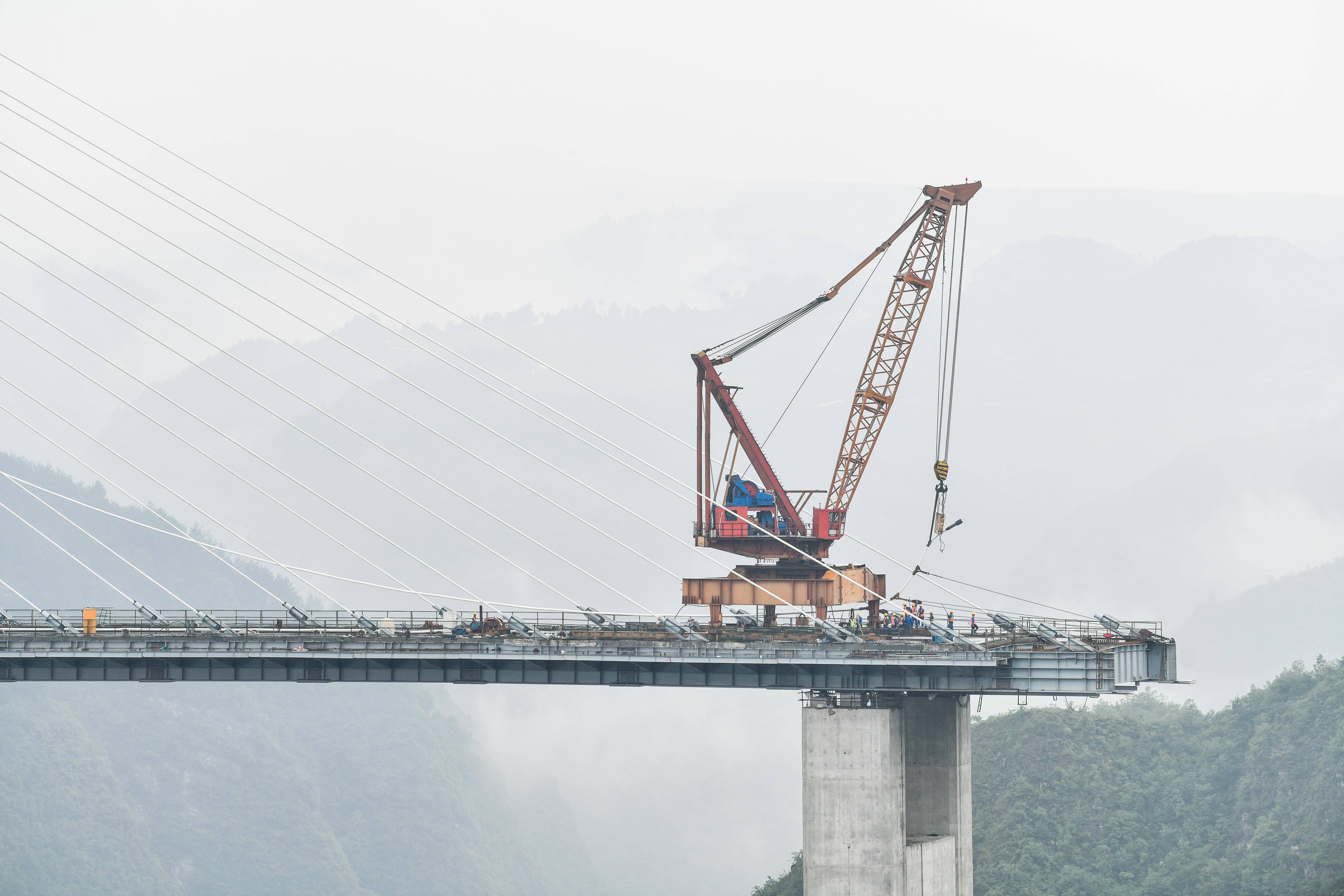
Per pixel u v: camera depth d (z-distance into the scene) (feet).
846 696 581.53
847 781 563.48
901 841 566.77
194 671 585.63
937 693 554.05
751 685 557.74
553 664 569.23
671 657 549.95
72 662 590.96
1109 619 558.56
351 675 578.66
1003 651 536.42
